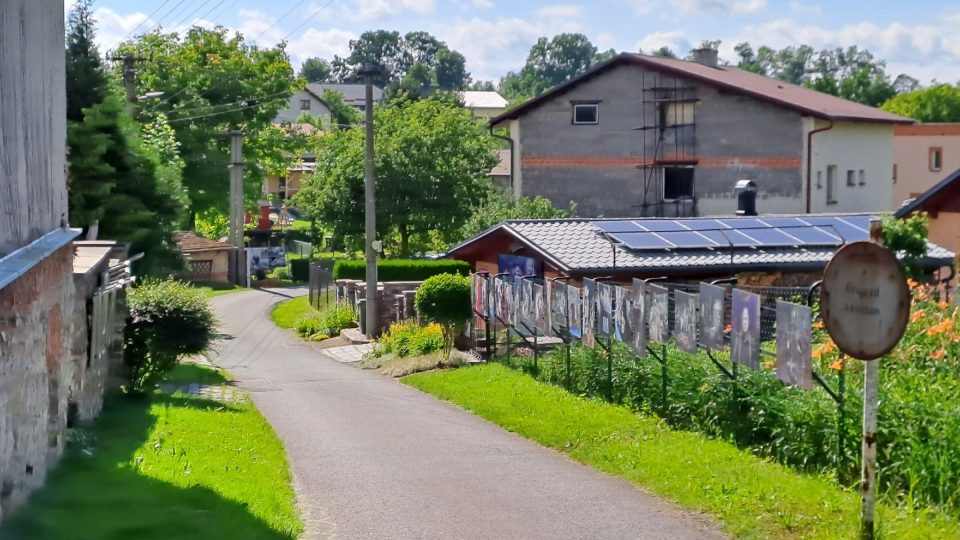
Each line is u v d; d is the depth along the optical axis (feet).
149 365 57.36
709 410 41.91
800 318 35.17
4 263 27.55
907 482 30.53
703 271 77.05
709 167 147.23
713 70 160.86
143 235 94.07
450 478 37.45
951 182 74.95
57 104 36.32
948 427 29.86
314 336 111.24
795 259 78.74
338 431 48.96
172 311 57.36
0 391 26.96
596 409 49.98
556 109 152.05
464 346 83.92
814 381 36.52
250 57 216.95
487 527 30.50
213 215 223.51
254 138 213.25
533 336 68.28
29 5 32.24
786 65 458.09
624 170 150.82
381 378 75.77
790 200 143.64
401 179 167.53
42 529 26.81
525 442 45.24
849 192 150.71
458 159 171.32
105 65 98.02
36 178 33.17
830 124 140.77
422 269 152.87
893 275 26.12
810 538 27.25
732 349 40.24
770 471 34.96
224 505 30.55
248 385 70.18
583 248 79.56
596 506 32.63
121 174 94.79
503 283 72.18
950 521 27.76
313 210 174.19
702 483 33.81
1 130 29.14
